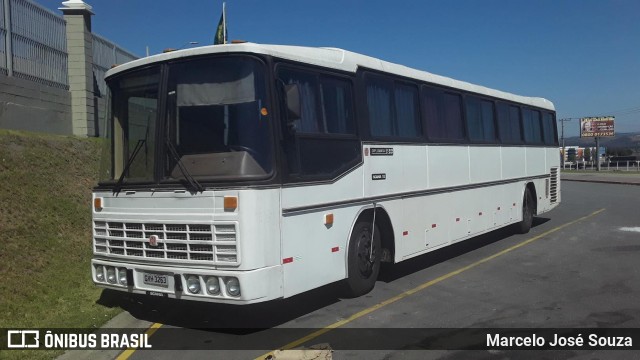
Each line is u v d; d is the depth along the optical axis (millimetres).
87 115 14352
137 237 6004
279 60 6000
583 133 90812
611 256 10258
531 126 14227
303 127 6336
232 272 5398
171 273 5711
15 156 10273
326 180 6574
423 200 8883
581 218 16688
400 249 8180
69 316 6340
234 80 5754
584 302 7098
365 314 6676
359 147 7289
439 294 7621
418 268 9438
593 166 88500
